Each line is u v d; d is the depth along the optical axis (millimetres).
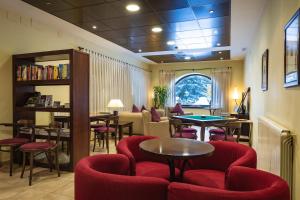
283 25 2541
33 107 3832
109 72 7117
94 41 6133
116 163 2109
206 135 6551
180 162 2547
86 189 1491
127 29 5059
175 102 10086
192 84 10031
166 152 2041
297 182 1990
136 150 2922
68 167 3580
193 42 6215
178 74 10062
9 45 4090
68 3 3660
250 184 1607
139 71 9266
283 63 2508
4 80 4020
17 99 3998
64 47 5289
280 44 2672
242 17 4273
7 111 4074
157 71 10359
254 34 5258
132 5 3736
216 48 6977
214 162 2629
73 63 3535
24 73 3932
